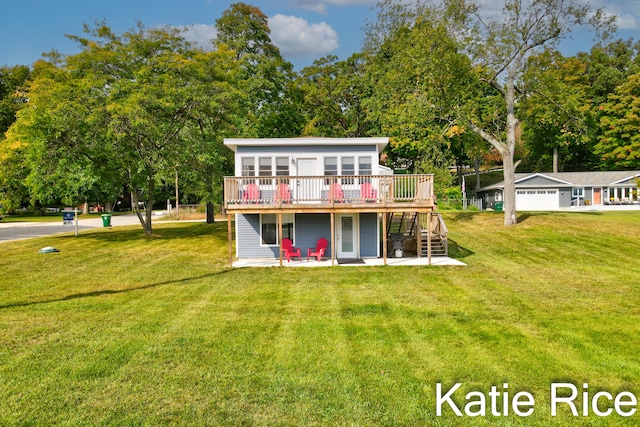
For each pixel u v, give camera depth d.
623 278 14.07
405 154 40.84
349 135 42.16
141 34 22.33
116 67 21.66
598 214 27.88
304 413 5.93
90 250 19.00
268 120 30.94
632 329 9.12
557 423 5.79
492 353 7.86
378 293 12.16
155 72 21.80
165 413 5.89
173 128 20.98
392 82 27.02
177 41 23.08
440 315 10.08
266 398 6.30
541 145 47.25
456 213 29.75
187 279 14.01
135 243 21.30
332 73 41.41
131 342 8.28
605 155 42.88
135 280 13.78
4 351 7.80
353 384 6.71
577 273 14.86
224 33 33.41
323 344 8.27
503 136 38.53
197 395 6.36
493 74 23.92
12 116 41.41
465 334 8.81
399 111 26.97
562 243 20.02
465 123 25.31
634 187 39.38
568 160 51.47
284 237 18.56
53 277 13.99
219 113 22.16
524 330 9.05
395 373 7.07
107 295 11.90
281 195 17.17
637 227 22.73
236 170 18.38
